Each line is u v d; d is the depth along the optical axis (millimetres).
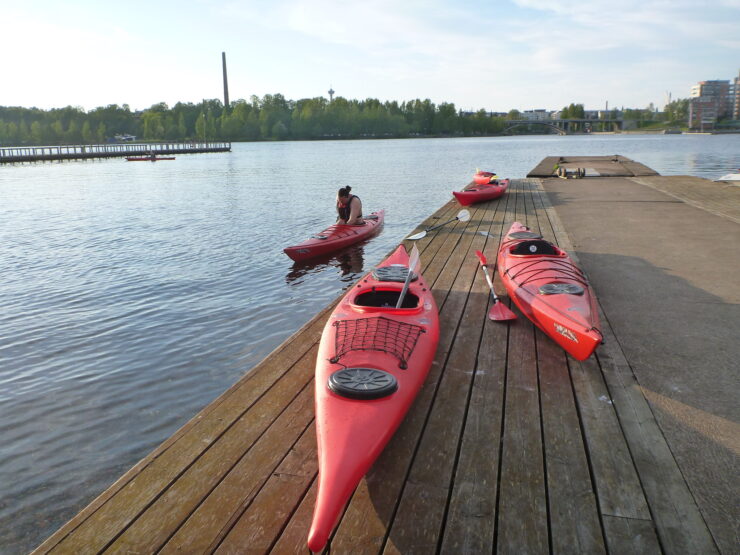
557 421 3990
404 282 6035
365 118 179625
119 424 6078
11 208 23078
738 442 3678
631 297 6750
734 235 10117
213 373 7211
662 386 4477
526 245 7289
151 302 10102
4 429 6004
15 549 4305
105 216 20578
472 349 5316
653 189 17672
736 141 119188
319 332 5910
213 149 89562
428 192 27969
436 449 3680
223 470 3516
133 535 2975
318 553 2809
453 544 2850
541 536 2896
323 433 3332
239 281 11375
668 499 3143
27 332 8703
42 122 181625
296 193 27906
